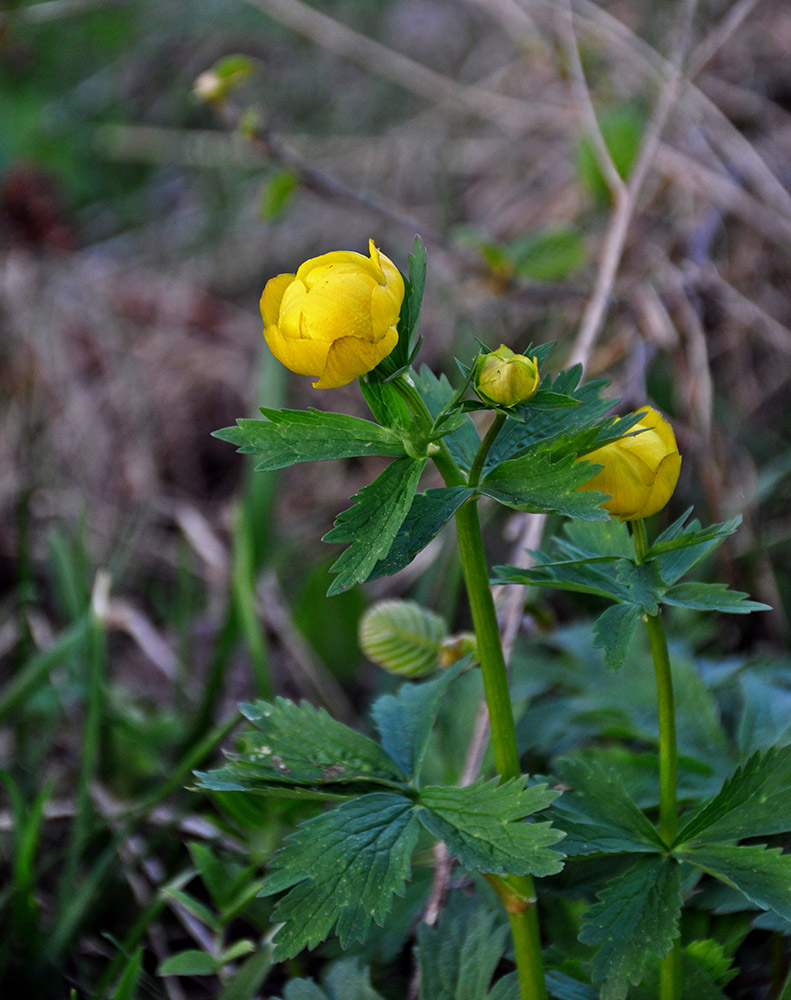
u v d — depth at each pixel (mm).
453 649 735
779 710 742
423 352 1302
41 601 1137
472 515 638
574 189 1293
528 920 647
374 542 625
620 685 777
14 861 770
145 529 1231
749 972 714
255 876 754
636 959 633
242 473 1341
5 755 896
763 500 1019
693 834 646
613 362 1079
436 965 679
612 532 664
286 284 633
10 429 1280
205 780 648
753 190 1164
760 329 1084
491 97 1294
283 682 1021
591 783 657
